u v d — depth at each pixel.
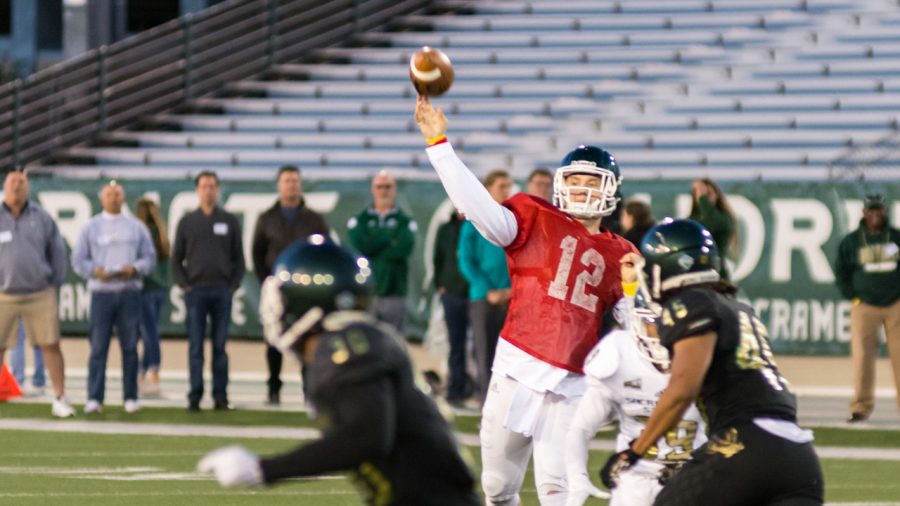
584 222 20.06
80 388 46.97
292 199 40.50
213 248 39.59
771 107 64.56
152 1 93.75
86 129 69.12
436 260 40.75
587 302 19.52
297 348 11.75
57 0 94.25
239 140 67.50
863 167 57.72
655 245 15.20
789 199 49.62
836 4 71.75
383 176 40.72
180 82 71.06
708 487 14.49
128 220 39.34
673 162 61.97
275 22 73.00
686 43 70.38
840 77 66.25
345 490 27.22
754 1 73.00
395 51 72.25
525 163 63.25
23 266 38.44
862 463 31.66
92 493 26.31
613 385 17.17
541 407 19.48
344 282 11.55
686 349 14.52
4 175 65.38
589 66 69.19
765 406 14.53
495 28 73.88
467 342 40.97
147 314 44.22
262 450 32.28
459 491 11.54
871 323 38.97
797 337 49.62
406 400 11.30
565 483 19.44
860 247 38.91
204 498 25.89
